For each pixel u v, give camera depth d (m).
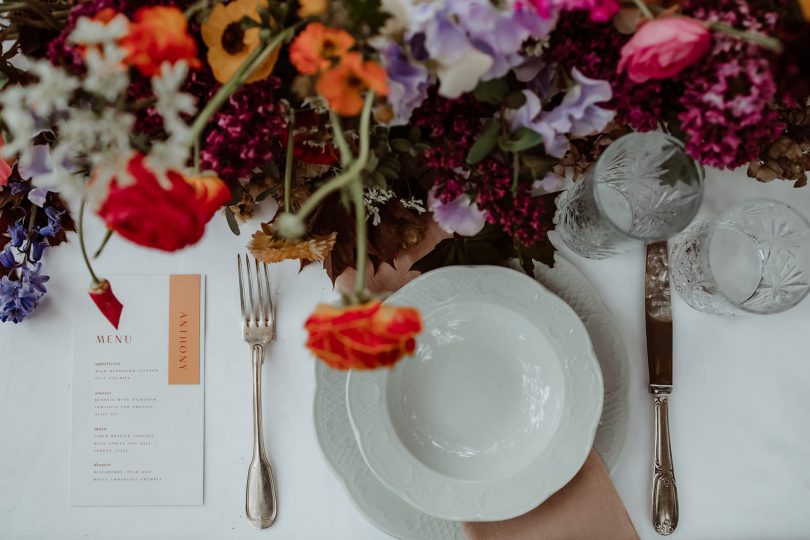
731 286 0.78
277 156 0.63
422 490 0.69
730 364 0.80
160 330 0.80
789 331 0.80
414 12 0.43
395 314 0.38
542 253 0.72
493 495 0.69
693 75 0.49
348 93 0.41
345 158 0.40
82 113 0.41
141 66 0.43
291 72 0.52
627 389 0.76
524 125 0.51
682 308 0.80
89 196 0.41
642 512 0.78
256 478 0.78
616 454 0.75
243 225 0.80
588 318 0.77
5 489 0.80
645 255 0.79
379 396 0.70
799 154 0.65
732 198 0.80
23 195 0.74
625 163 0.72
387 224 0.74
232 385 0.80
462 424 0.74
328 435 0.74
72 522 0.80
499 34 0.45
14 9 0.51
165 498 0.79
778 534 0.79
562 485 0.69
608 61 0.52
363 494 0.73
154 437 0.80
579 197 0.68
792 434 0.79
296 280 0.80
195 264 0.81
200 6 0.46
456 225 0.61
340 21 0.44
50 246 0.81
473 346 0.75
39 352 0.81
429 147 0.58
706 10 0.48
